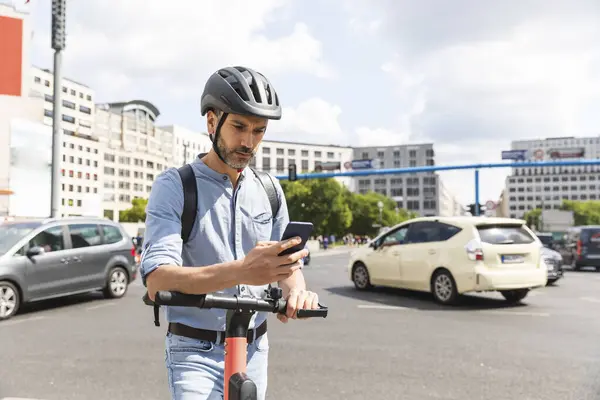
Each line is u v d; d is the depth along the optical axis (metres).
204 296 1.52
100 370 5.33
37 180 30.03
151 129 143.12
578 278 16.45
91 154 115.31
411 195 163.75
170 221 1.74
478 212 32.03
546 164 35.00
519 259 9.78
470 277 9.56
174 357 1.81
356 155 169.62
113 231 10.95
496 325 7.86
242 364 1.65
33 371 5.29
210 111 1.79
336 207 72.50
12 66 28.11
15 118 29.14
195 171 1.85
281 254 1.44
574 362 5.69
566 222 47.16
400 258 10.98
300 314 1.71
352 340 6.78
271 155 157.00
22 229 9.38
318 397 4.49
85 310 9.27
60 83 14.65
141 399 4.45
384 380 5.00
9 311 8.46
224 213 1.86
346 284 13.74
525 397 4.52
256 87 1.70
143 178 139.62
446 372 5.29
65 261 9.59
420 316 8.66
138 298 10.81
